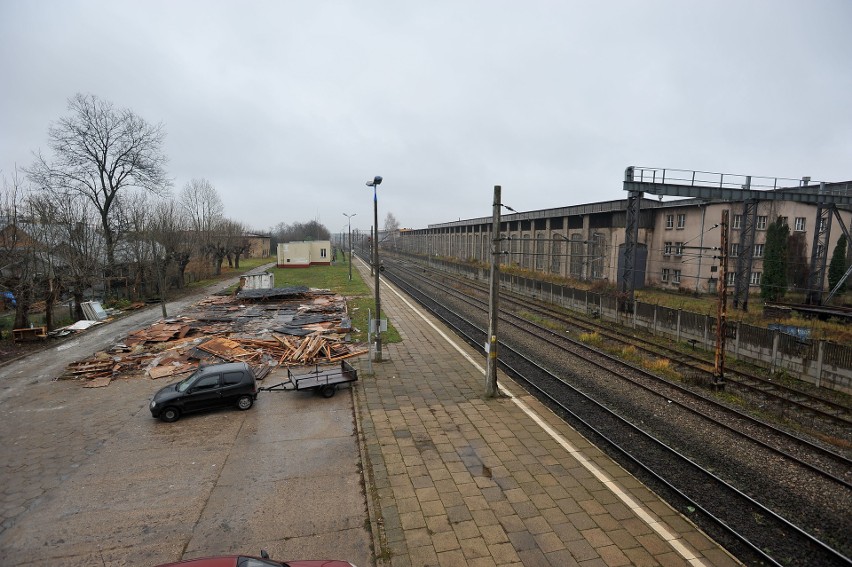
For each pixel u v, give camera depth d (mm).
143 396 15195
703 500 8930
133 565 7230
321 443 11391
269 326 26031
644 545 7453
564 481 9430
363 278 53656
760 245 39156
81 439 11875
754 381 16391
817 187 35438
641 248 42875
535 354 19922
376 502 8703
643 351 20547
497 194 13672
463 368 17781
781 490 9289
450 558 7148
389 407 13672
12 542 7836
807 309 28156
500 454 10641
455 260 73062
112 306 33188
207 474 9953
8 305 33844
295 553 7402
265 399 14570
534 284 36781
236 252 67438
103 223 35719
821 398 14367
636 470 10086
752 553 7406
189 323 26312
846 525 8188
